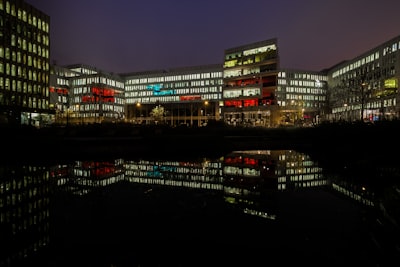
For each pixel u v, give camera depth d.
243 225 12.20
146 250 9.73
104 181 21.80
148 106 163.62
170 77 161.88
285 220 12.80
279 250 9.77
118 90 167.62
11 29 82.25
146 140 43.28
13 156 35.16
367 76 121.50
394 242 10.17
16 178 22.67
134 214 13.66
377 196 16.97
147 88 167.38
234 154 40.03
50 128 49.25
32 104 89.81
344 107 140.75
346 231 11.45
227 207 14.98
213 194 17.88
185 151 42.38
